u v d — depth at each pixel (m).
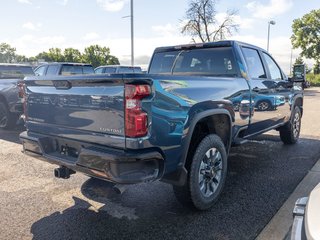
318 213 1.79
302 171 4.96
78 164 3.01
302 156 5.84
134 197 4.02
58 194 4.09
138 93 2.65
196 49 4.97
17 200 3.91
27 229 3.23
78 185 4.41
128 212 3.61
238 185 4.36
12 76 8.70
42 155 3.50
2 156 5.78
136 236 3.10
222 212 3.57
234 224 3.30
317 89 33.03
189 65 5.07
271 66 5.73
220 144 3.70
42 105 3.55
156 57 5.48
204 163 3.53
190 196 3.40
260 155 5.91
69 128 3.24
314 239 1.61
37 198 3.97
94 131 2.97
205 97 3.41
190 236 3.09
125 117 2.70
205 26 27.75
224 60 4.68
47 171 4.97
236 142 4.34
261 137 7.52
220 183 3.77
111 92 2.78
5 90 7.79
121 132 2.75
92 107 2.94
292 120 6.59
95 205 3.78
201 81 3.45
